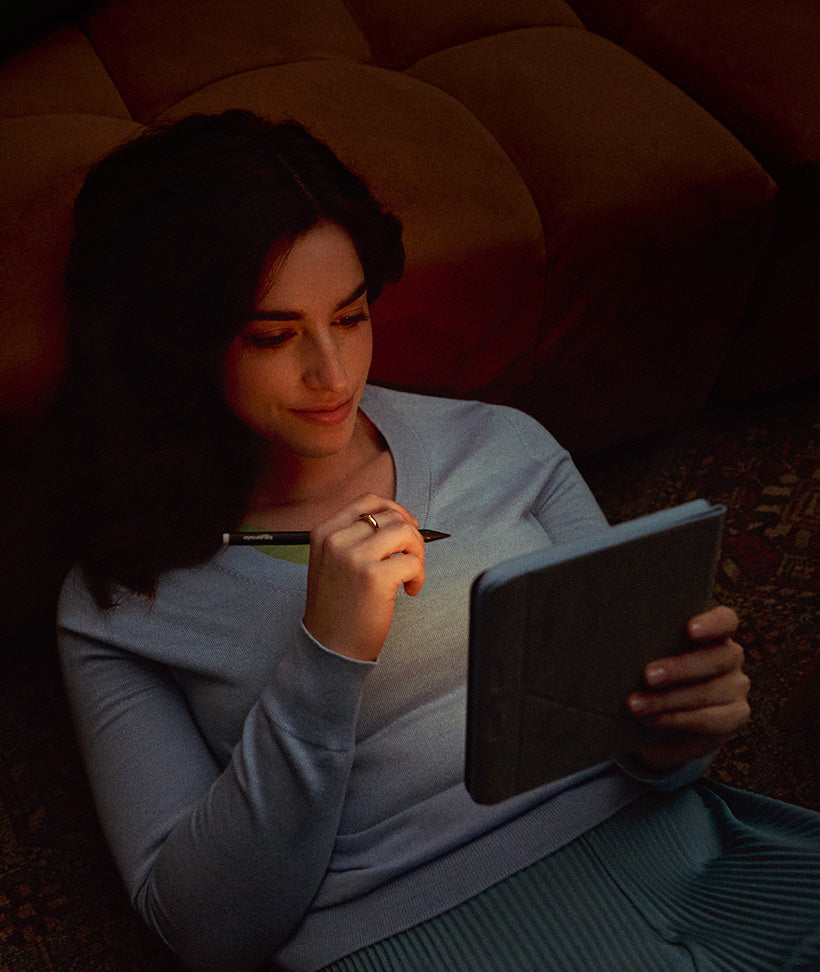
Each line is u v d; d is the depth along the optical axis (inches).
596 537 23.5
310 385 32.1
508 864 32.1
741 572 62.3
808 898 30.8
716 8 63.5
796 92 58.7
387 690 34.4
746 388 70.1
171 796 33.1
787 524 65.0
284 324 31.0
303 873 30.4
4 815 51.7
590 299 56.0
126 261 33.0
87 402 37.4
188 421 35.7
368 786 33.8
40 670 57.5
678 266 57.2
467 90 57.9
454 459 39.8
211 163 30.6
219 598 35.0
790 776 53.0
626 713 27.5
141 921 47.7
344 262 30.8
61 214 44.0
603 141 55.0
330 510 38.0
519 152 54.7
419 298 49.5
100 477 36.5
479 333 53.4
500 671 23.7
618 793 33.7
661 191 54.3
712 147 56.2
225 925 30.6
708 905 31.8
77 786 52.8
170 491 35.9
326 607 28.4
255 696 34.4
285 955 32.6
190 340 32.4
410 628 35.0
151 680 35.7
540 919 31.2
